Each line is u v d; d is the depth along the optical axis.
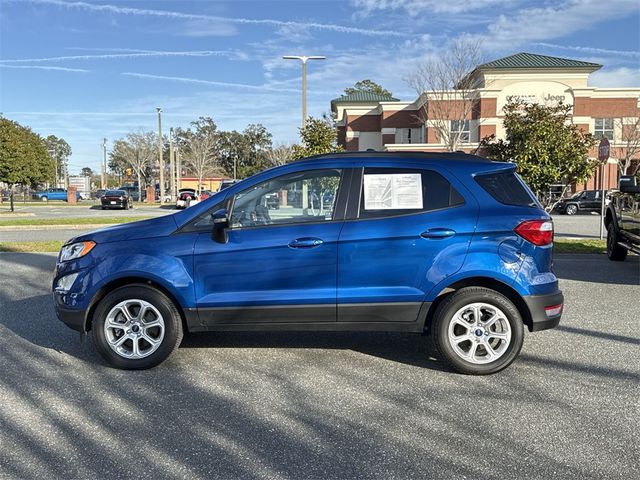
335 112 59.44
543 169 11.40
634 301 7.66
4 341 5.84
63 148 122.12
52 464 3.34
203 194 37.38
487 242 4.68
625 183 9.62
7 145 46.09
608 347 5.58
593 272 9.97
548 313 4.75
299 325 4.87
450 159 4.95
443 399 4.30
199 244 4.86
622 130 41.12
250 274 4.82
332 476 3.21
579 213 31.81
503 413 4.04
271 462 3.36
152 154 73.94
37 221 22.06
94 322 4.96
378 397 4.35
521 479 3.16
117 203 37.00
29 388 4.54
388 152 5.05
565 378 4.73
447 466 3.31
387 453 3.46
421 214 4.77
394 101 50.75
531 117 12.06
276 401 4.28
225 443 3.60
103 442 3.62
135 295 4.91
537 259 4.73
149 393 4.45
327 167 4.94
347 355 5.39
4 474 3.22
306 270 4.79
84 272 4.95
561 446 3.54
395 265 4.73
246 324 4.89
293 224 4.85
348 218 4.81
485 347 4.79
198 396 4.38
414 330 4.82
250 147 94.38
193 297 4.86
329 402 4.25
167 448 3.54
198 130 91.12
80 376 4.82
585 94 42.25
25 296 8.09
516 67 42.22
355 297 4.77
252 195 4.96
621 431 3.74
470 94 39.41
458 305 4.72
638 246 9.70
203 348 5.61
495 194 4.83
